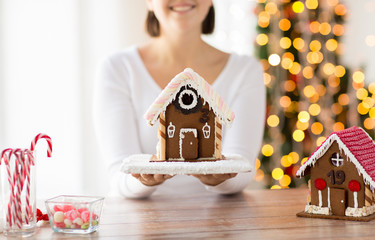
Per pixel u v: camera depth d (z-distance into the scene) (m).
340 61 3.01
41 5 3.24
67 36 3.28
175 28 1.75
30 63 3.25
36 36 3.25
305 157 3.00
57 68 3.29
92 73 3.34
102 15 3.34
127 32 3.37
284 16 2.93
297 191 1.57
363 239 1.01
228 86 1.87
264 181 3.02
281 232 1.07
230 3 3.35
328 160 1.19
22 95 3.25
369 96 3.03
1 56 3.21
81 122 3.33
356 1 3.32
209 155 1.34
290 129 2.98
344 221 1.16
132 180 1.48
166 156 1.32
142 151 1.82
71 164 3.33
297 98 2.98
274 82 2.97
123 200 1.47
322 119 3.01
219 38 3.36
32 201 1.08
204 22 1.95
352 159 1.15
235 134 1.76
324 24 2.92
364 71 3.05
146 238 1.04
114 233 1.08
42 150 3.29
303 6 2.88
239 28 3.35
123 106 1.81
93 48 3.34
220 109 1.32
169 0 1.72
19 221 1.06
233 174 1.28
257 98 1.86
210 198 1.47
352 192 1.18
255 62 1.94
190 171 1.22
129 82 1.86
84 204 1.08
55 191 3.31
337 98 2.98
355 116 3.01
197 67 1.89
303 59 2.97
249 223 1.16
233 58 1.92
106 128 1.77
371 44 3.34
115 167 1.66
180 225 1.15
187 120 1.33
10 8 3.21
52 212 1.10
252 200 1.43
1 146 3.23
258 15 2.99
